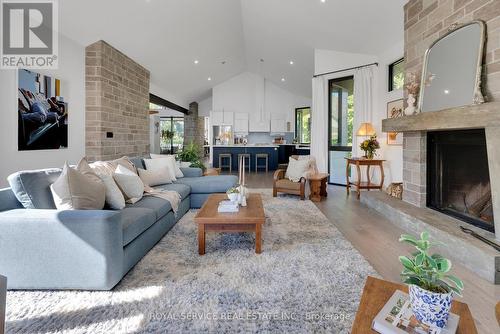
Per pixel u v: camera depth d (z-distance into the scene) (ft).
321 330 4.93
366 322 3.26
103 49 14.73
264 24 19.84
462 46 8.52
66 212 6.22
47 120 11.92
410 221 9.87
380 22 14.57
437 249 8.34
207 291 6.18
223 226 8.29
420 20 10.73
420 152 10.93
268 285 6.43
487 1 7.76
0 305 3.66
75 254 6.03
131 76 18.08
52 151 12.26
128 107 17.67
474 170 8.85
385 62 17.17
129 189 9.52
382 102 17.54
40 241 6.01
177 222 11.24
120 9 13.23
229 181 13.74
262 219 8.05
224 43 23.20
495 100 7.50
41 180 7.04
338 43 18.63
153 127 36.24
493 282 6.50
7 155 10.18
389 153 16.89
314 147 21.88
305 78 28.40
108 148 15.35
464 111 7.86
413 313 3.21
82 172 7.98
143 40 16.67
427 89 10.01
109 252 6.10
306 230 10.38
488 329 5.00
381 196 13.60
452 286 3.05
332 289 6.26
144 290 6.21
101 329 4.93
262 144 35.45
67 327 4.98
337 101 21.17
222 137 36.70
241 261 7.70
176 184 13.03
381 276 6.84
